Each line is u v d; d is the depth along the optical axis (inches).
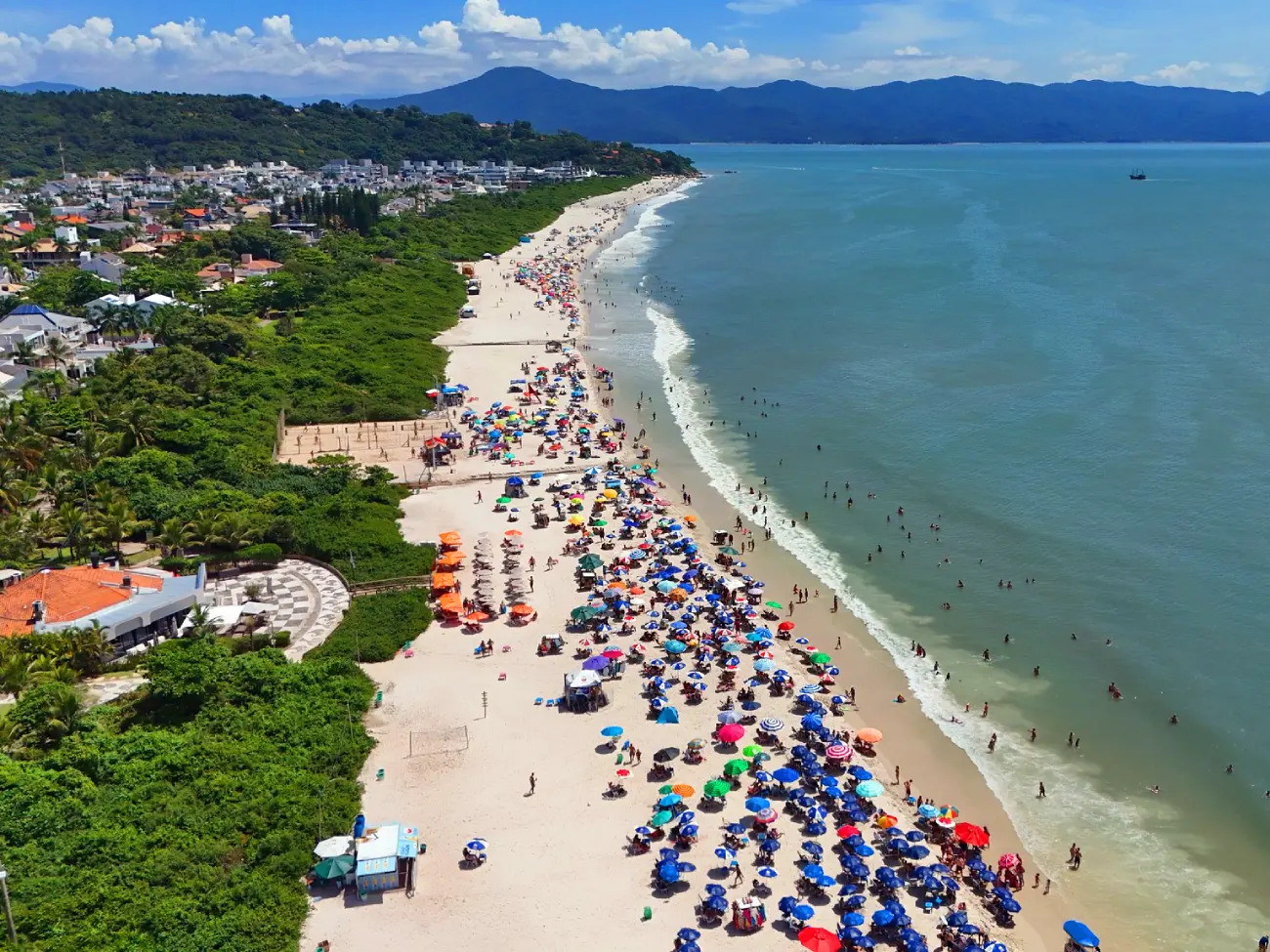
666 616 3309.5
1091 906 2145.7
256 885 2084.2
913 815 2400.3
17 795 2269.9
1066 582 3501.5
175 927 1964.8
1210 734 2716.5
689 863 2217.0
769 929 2038.6
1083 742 2696.9
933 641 3193.9
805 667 3041.3
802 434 5049.2
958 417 5123.0
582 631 3250.5
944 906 2107.5
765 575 3641.7
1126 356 5925.2
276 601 3400.6
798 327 7204.7
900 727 2758.4
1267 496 4023.1
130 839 2199.8
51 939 1902.1
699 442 5000.0
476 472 4655.5
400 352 6486.2
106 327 6510.8
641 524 4033.0
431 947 1987.0
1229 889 2198.6
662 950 1975.9
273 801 2354.8
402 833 2233.0
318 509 4030.5
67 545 3661.4
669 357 6560.0
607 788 2474.2
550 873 2192.4
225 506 3934.5
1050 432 4840.1
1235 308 7032.5
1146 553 3656.5
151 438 4603.8
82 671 2938.0
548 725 2733.8
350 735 2640.3
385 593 3447.3
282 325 6899.6
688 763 2571.4
